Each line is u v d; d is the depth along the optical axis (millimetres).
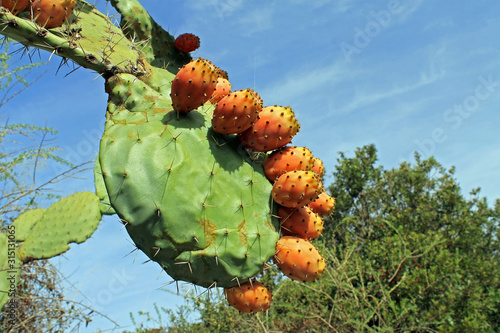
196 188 1691
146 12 2773
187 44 2863
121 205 1632
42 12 1824
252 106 1733
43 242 2775
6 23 1691
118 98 1913
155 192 1623
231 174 1805
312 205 2059
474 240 8859
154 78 2133
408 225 8867
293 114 1848
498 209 10398
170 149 1710
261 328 5211
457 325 5816
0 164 4305
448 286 6465
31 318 4062
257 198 1829
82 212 2828
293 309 6051
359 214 10453
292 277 1821
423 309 6367
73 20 2260
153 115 1839
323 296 6270
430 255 6914
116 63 1966
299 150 1901
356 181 10453
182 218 1633
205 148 1795
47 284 4250
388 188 10359
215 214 1701
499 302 6824
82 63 1884
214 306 5727
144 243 1681
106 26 2469
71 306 4160
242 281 1745
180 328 5902
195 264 1663
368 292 5930
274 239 1787
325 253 5887
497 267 7727
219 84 2193
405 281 6289
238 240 1713
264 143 1841
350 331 5559
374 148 10859
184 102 1767
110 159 1671
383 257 6875
